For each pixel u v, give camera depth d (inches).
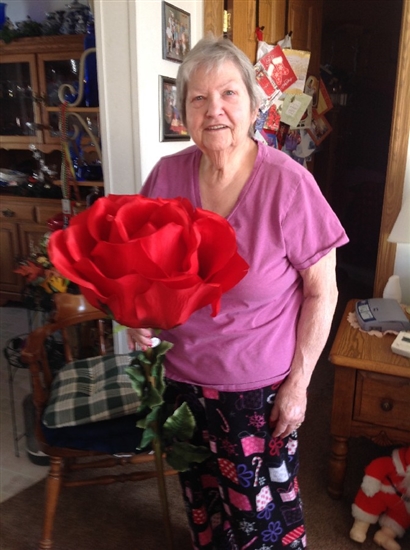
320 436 84.7
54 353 82.5
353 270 177.6
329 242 40.1
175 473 70.4
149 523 66.8
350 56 175.6
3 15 129.3
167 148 84.5
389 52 169.8
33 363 58.2
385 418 63.0
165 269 25.5
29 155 148.8
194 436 46.9
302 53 100.8
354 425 65.1
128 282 24.2
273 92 95.7
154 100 78.6
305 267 41.3
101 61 74.6
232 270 27.3
